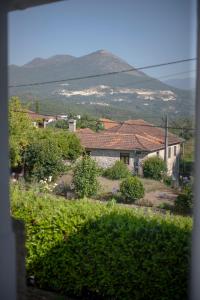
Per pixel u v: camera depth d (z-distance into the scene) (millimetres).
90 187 21656
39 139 24641
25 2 2111
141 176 27094
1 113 1869
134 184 21656
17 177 22734
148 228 5102
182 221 5254
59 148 24359
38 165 23375
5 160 1888
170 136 28938
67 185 22484
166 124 25484
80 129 31625
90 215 5594
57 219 5555
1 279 1884
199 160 2318
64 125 30203
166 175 26344
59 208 5879
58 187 22234
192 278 2379
